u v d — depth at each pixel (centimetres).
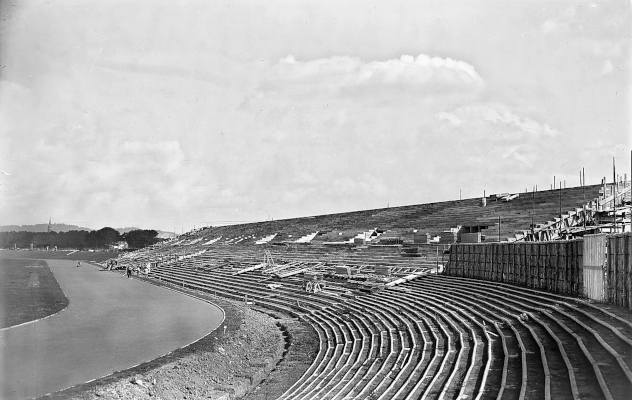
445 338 3656
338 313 5581
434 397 2581
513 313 3762
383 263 7738
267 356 4366
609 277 3316
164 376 3659
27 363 4100
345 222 13138
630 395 1986
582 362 2470
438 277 6278
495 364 2820
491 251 5400
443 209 10131
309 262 9362
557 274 4081
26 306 7325
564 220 6212
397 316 4741
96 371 3872
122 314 6619
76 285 10612
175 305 7444
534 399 2188
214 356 4262
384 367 3362
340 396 2917
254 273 9800
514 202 8300
